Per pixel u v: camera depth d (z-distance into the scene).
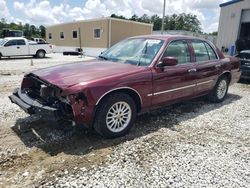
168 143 3.86
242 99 6.79
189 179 2.94
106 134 3.81
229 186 2.83
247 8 15.70
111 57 4.87
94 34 26.02
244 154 3.59
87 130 4.18
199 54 5.39
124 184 2.81
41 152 3.46
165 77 4.40
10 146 3.59
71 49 30.25
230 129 4.53
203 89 5.51
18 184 2.76
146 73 4.11
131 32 26.08
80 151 3.51
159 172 3.06
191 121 4.87
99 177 2.92
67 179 2.86
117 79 3.76
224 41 17.33
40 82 3.88
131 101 3.99
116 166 3.16
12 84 8.00
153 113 5.27
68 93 3.36
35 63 15.73
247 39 15.86
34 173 2.97
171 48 4.66
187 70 4.87
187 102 6.21
